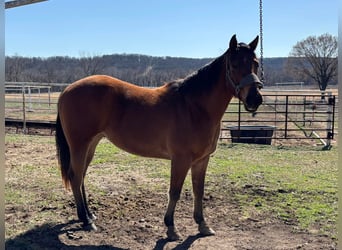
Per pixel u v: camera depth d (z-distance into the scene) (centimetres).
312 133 1213
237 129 1027
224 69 371
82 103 393
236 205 487
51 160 735
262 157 824
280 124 1473
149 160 751
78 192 404
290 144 1071
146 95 394
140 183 579
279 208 475
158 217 441
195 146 371
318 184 593
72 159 404
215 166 709
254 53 357
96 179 596
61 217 430
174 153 373
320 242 376
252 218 441
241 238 386
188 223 427
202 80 376
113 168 675
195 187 400
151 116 380
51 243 363
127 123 389
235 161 768
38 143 932
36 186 548
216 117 378
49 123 1155
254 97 341
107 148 879
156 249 357
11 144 904
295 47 4144
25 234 380
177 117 371
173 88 393
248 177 630
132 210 461
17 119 1252
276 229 410
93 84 397
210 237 388
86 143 402
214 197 518
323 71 3853
